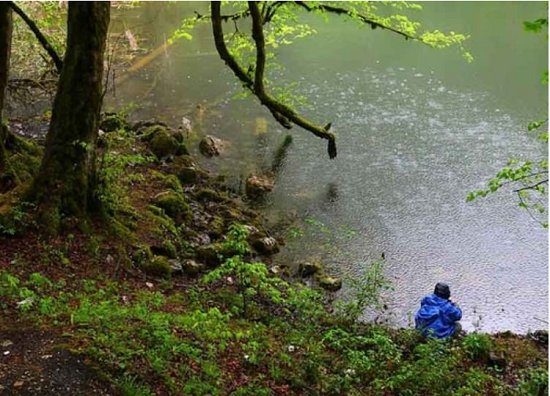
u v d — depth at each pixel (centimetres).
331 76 2175
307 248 1195
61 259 872
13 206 920
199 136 1711
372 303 1018
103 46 916
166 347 640
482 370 830
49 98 1811
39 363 578
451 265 1146
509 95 1983
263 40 1305
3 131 1189
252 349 720
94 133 956
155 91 2009
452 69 2227
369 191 1432
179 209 1200
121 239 986
